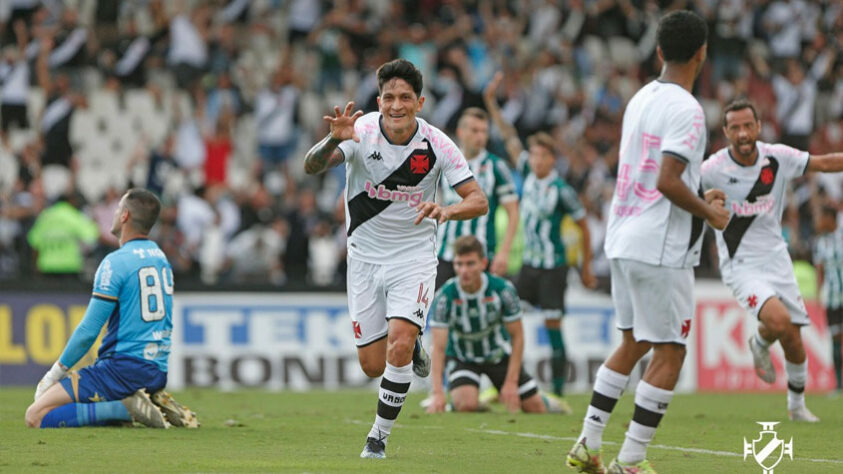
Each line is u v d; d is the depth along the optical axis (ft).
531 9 277.23
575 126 254.27
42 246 180.75
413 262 73.67
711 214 63.93
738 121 105.81
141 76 237.66
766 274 108.47
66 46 231.50
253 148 237.86
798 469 71.67
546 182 141.49
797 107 274.57
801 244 233.14
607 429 100.83
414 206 73.61
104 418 89.51
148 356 89.97
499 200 128.26
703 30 67.26
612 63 272.31
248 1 259.39
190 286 172.96
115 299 89.04
